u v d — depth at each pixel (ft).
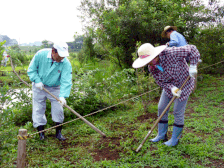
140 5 27.30
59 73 13.85
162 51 11.09
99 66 31.27
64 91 13.70
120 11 28.25
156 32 26.50
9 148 12.50
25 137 9.44
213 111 17.89
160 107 12.71
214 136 13.53
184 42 18.83
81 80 20.75
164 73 11.55
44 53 13.29
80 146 13.56
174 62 11.03
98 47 32.83
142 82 20.54
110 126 16.70
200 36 33.63
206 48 33.17
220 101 20.65
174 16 27.50
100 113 19.98
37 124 14.28
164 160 10.95
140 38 27.48
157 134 13.58
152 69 11.88
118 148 12.58
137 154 11.72
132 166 10.73
